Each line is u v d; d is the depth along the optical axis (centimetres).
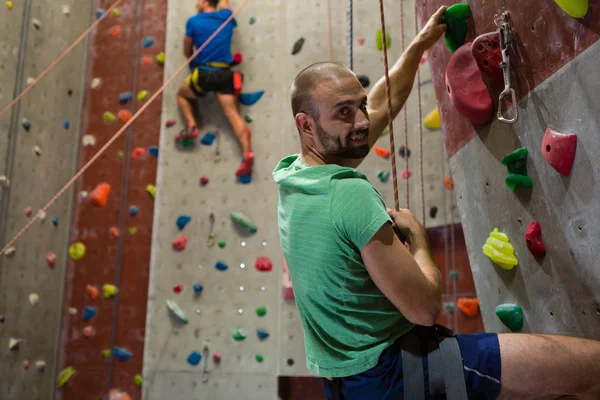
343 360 107
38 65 420
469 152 159
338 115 110
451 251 376
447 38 158
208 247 410
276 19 439
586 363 102
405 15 425
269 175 413
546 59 118
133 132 455
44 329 413
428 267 108
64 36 452
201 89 413
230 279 404
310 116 113
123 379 417
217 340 396
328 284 105
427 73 401
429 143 392
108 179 451
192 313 403
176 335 401
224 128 426
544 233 126
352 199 102
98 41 478
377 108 152
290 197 112
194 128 416
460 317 365
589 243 111
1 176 377
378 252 99
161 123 436
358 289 105
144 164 448
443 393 102
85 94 470
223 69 413
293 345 387
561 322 125
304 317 114
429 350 105
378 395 105
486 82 143
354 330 106
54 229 429
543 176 124
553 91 116
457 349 104
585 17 105
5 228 378
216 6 435
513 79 132
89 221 446
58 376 421
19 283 389
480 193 155
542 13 118
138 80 462
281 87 427
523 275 138
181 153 427
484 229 156
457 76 148
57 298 429
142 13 474
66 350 428
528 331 139
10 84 390
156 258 414
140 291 429
